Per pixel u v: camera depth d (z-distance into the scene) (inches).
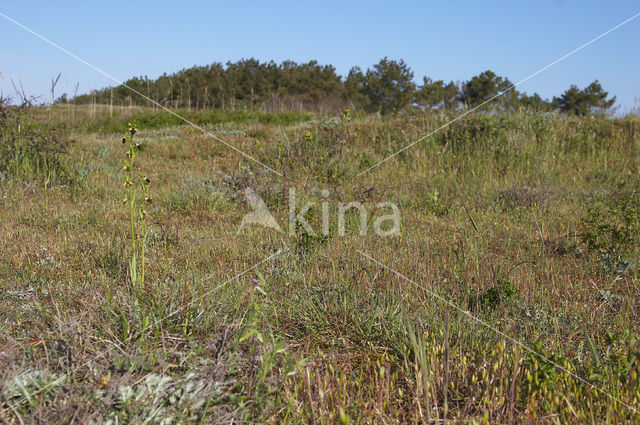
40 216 228.4
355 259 171.8
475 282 153.9
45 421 76.5
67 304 125.3
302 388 95.0
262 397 88.2
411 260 172.1
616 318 129.1
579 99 1373.0
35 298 128.1
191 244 193.2
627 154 401.1
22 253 171.9
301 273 156.6
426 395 84.1
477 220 243.6
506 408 90.0
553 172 366.3
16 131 320.5
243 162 367.6
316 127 439.2
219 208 259.6
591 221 195.6
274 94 1309.1
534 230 227.5
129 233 206.5
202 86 1239.5
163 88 1124.5
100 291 133.7
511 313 132.6
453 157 373.4
